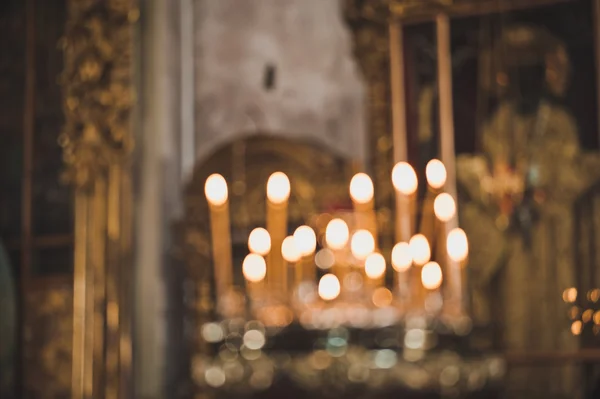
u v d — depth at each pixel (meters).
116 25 8.07
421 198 7.69
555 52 7.56
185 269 8.22
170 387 7.99
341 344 7.25
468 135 7.66
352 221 7.88
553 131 7.53
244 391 7.34
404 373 7.09
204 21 8.70
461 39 7.74
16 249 8.23
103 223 7.96
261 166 8.23
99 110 8.01
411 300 7.52
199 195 8.23
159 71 8.31
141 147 8.23
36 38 8.38
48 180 8.21
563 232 7.45
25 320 8.12
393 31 7.84
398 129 7.77
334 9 8.54
